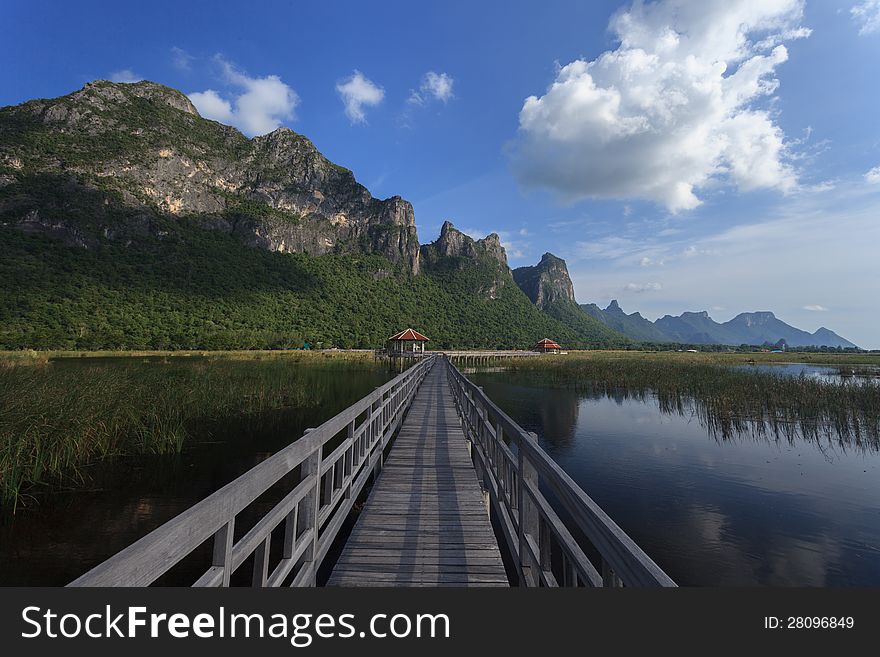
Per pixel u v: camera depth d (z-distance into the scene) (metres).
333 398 18.61
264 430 11.92
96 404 9.57
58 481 7.56
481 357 57.66
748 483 8.53
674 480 8.77
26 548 5.40
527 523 2.69
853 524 6.66
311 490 2.72
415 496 4.76
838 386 18.31
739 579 5.19
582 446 11.53
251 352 53.22
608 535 1.28
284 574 2.23
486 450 4.98
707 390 19.59
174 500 7.02
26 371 13.20
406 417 9.88
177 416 11.25
